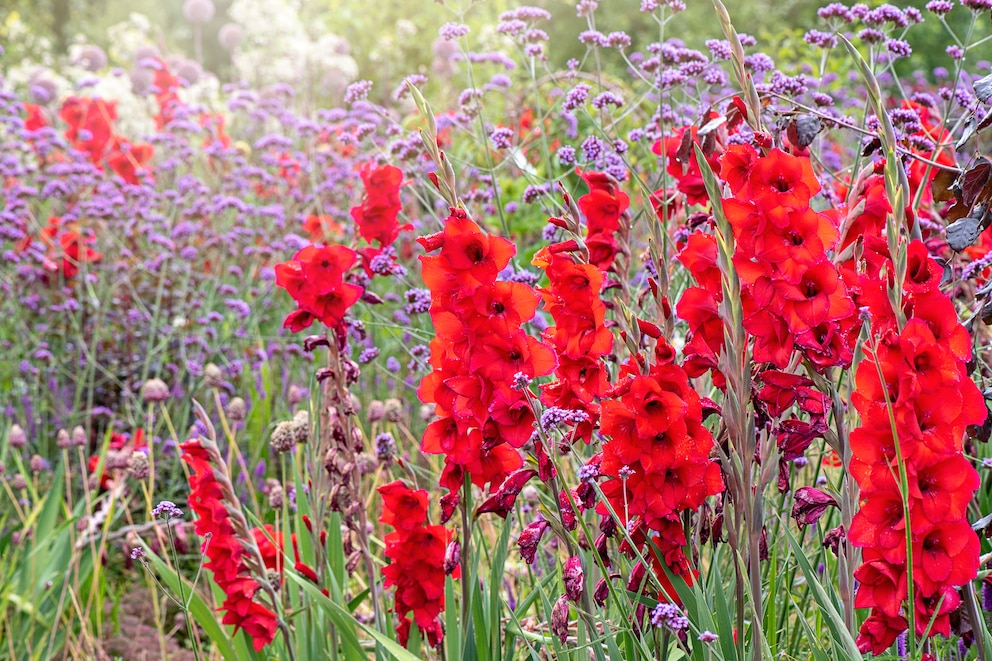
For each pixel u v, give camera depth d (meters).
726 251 1.71
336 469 2.63
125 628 4.04
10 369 5.17
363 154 6.06
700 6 15.25
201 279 5.92
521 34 4.04
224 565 2.52
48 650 3.66
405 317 4.77
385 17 11.38
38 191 6.29
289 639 2.59
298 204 6.46
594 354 1.99
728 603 2.21
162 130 7.55
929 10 3.30
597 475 1.91
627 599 2.07
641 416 1.76
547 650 2.30
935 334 1.67
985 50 11.22
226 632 2.89
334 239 5.82
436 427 2.10
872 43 3.32
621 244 2.44
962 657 2.50
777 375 1.84
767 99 2.23
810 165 1.68
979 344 3.09
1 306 5.67
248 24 9.48
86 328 5.77
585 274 1.97
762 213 1.68
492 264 1.90
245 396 5.34
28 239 5.80
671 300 2.75
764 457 1.94
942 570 1.65
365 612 3.21
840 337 1.79
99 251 6.05
